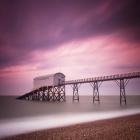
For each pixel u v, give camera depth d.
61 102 36.00
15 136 9.36
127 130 9.73
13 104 36.34
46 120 16.38
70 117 18.19
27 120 16.66
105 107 28.73
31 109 27.28
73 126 11.57
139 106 29.42
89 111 23.48
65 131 10.05
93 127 10.93
